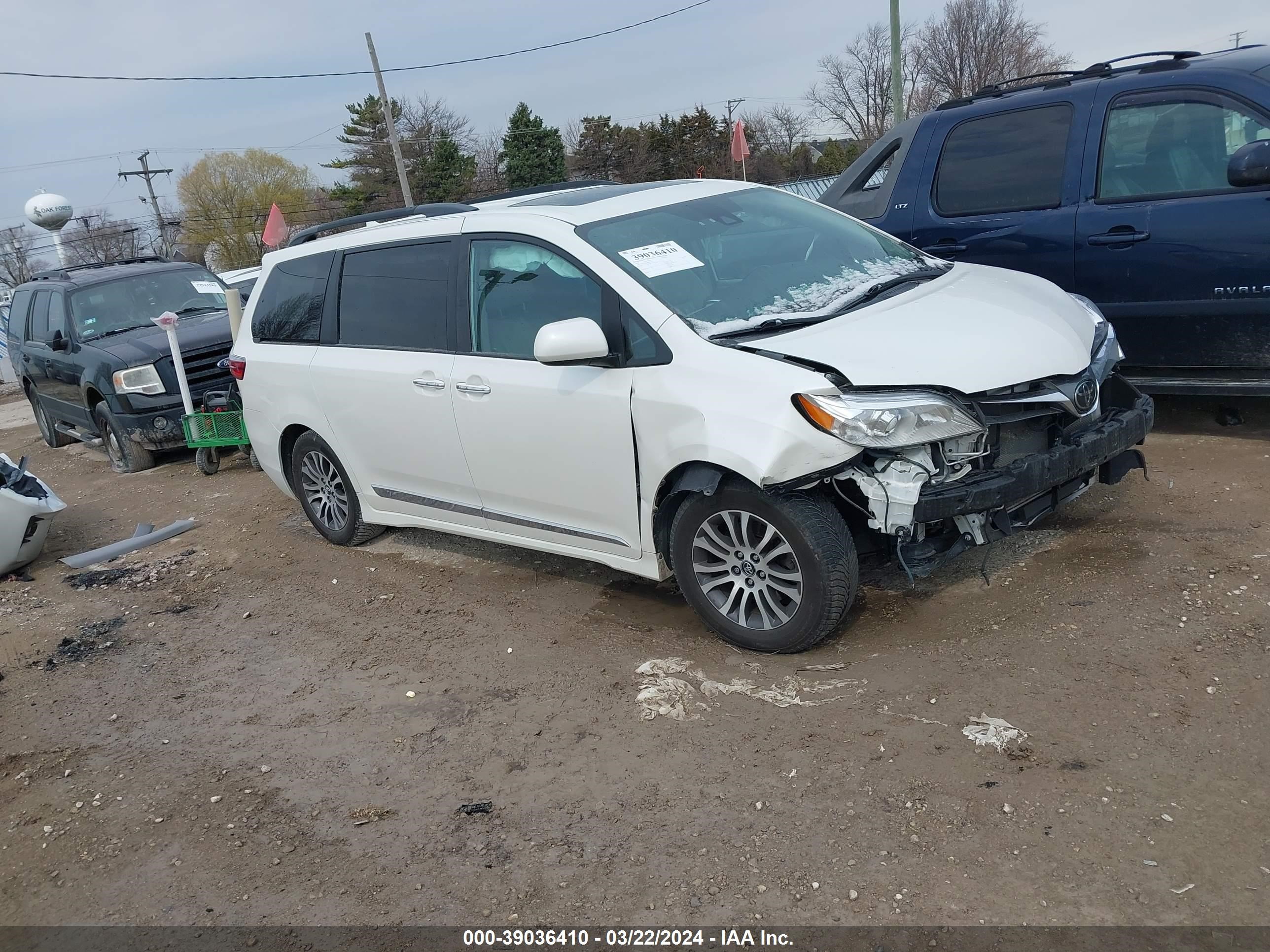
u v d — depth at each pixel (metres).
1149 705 3.31
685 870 2.89
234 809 3.58
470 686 4.23
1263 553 4.18
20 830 3.66
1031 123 5.95
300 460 6.17
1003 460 3.82
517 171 59.91
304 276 5.87
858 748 3.32
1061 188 5.75
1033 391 3.73
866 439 3.47
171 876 3.26
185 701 4.53
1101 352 4.18
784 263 4.47
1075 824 2.82
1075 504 5.00
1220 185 5.21
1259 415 5.88
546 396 4.35
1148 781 2.96
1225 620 3.74
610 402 4.09
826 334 3.81
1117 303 5.59
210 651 5.06
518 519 4.84
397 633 4.89
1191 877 2.58
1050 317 4.10
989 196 6.07
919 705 3.51
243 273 14.52
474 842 3.18
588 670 4.18
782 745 3.41
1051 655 3.69
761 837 2.97
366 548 6.24
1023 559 4.50
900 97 23.95
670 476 4.02
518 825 3.23
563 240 4.36
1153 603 3.94
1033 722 3.31
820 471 3.56
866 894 2.68
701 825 3.07
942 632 3.99
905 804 3.01
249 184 71.50
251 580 6.01
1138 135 5.52
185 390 9.06
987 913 2.56
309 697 4.38
